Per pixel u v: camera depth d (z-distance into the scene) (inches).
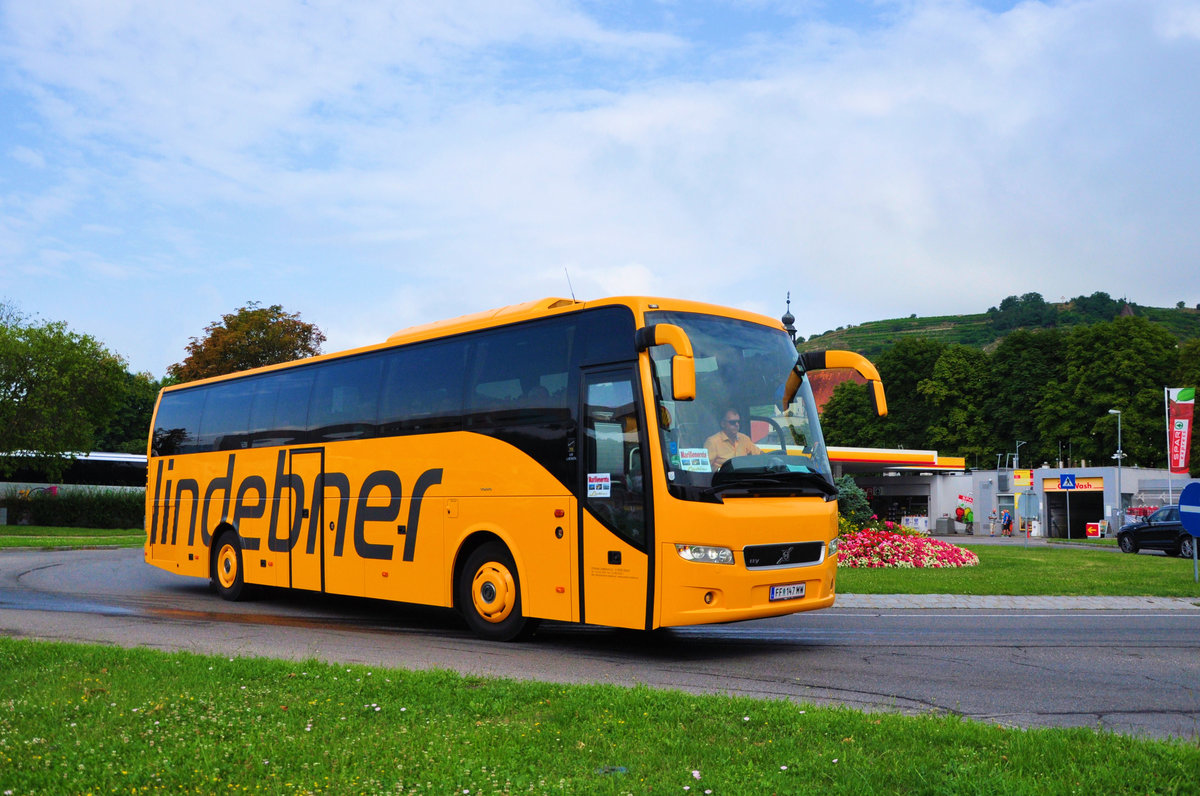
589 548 399.5
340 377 544.7
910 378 3550.7
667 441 382.6
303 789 190.5
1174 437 1731.1
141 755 213.8
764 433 411.2
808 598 410.3
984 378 3430.1
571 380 416.8
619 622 387.2
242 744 223.8
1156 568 893.2
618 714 255.4
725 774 201.2
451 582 460.1
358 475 520.7
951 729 236.2
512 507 432.5
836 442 3688.5
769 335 435.5
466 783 194.7
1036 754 212.7
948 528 2753.4
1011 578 728.3
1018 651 409.4
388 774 201.0
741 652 408.5
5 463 2054.6
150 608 578.2
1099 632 473.1
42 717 250.1
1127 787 191.3
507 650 411.2
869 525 966.4
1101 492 2640.3
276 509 580.4
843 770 201.2
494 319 460.1
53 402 2032.5
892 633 469.7
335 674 308.2
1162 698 310.5
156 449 709.3
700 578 373.4
